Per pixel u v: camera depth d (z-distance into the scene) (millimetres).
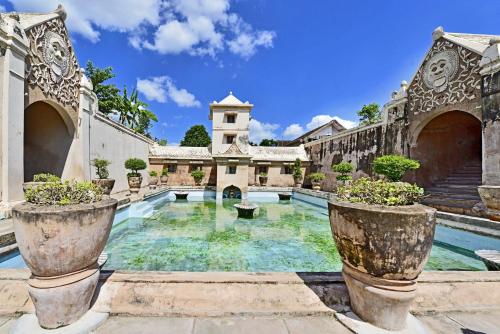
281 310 2061
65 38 8062
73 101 8672
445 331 1914
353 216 1783
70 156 8953
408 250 1638
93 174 9969
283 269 4562
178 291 2150
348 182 2424
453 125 10047
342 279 2330
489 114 6652
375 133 11805
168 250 5566
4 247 3646
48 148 8914
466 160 10359
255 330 1845
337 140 15586
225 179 15789
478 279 2412
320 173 16734
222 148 18781
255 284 2236
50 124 8859
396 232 1630
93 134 10031
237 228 7902
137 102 22016
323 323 1948
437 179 9844
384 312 1753
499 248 4922
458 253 5547
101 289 2129
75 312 1805
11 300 2061
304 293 2197
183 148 20188
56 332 1700
